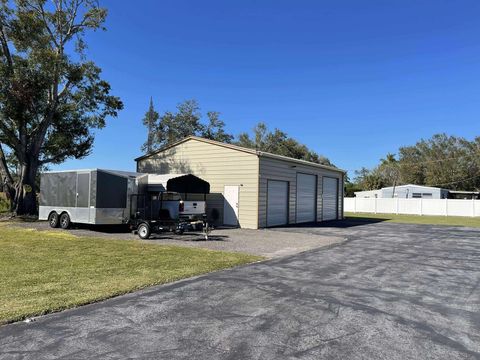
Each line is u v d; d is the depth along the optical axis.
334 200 28.39
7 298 6.03
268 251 11.51
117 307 5.73
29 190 23.70
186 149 22.05
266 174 19.92
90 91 25.41
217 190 20.58
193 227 15.00
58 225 17.30
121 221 15.67
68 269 8.34
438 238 16.30
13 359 3.92
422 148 70.00
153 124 41.16
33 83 21.81
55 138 25.92
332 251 11.80
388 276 8.33
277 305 5.95
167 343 4.39
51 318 5.21
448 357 4.18
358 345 4.46
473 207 37.03
